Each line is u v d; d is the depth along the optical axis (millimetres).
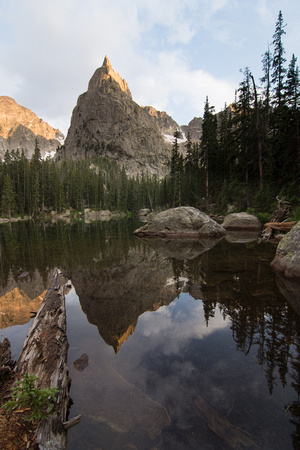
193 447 2031
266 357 3252
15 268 8859
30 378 2324
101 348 3633
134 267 8703
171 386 2771
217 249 12250
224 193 33594
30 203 57531
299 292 5789
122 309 5105
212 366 3105
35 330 3984
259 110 25375
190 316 4660
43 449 1996
